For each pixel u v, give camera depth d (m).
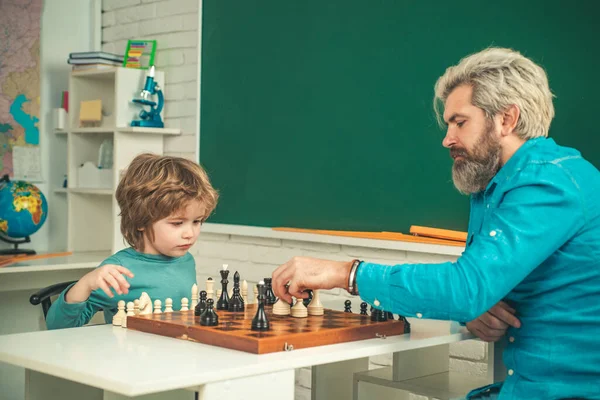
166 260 2.04
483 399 1.74
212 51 3.64
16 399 3.34
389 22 2.92
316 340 1.47
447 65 2.74
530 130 1.65
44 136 4.00
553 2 2.45
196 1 3.70
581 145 2.39
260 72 3.42
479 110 1.66
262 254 3.40
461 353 2.75
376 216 2.97
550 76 2.46
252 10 3.46
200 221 2.02
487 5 2.63
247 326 1.53
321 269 1.59
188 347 1.43
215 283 3.61
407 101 2.87
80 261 3.44
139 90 3.78
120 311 1.70
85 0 4.16
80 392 1.76
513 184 1.57
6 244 3.85
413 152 2.85
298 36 3.26
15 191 3.55
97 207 4.00
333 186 3.12
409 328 1.69
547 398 1.57
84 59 3.86
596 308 1.55
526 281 1.61
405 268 1.53
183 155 3.79
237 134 3.52
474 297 1.45
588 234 1.55
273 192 3.36
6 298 3.48
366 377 2.22
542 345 1.58
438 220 2.77
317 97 3.19
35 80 3.92
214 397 1.22
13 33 3.83
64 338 1.52
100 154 3.88
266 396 1.30
